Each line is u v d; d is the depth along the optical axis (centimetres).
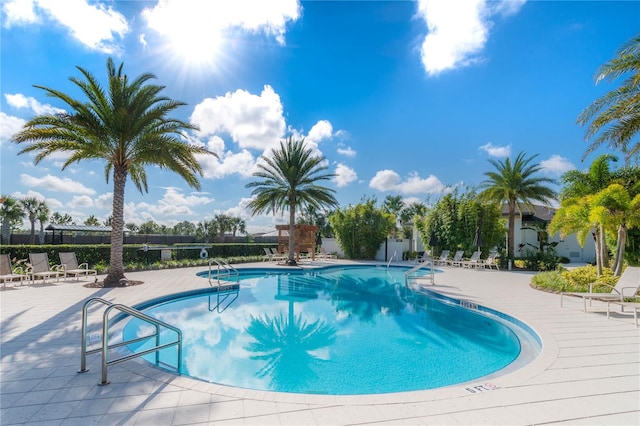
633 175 1399
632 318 664
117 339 558
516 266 1808
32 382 346
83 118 943
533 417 286
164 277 1237
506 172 1834
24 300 783
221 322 743
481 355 559
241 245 2252
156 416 280
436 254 2188
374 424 272
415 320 779
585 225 1252
